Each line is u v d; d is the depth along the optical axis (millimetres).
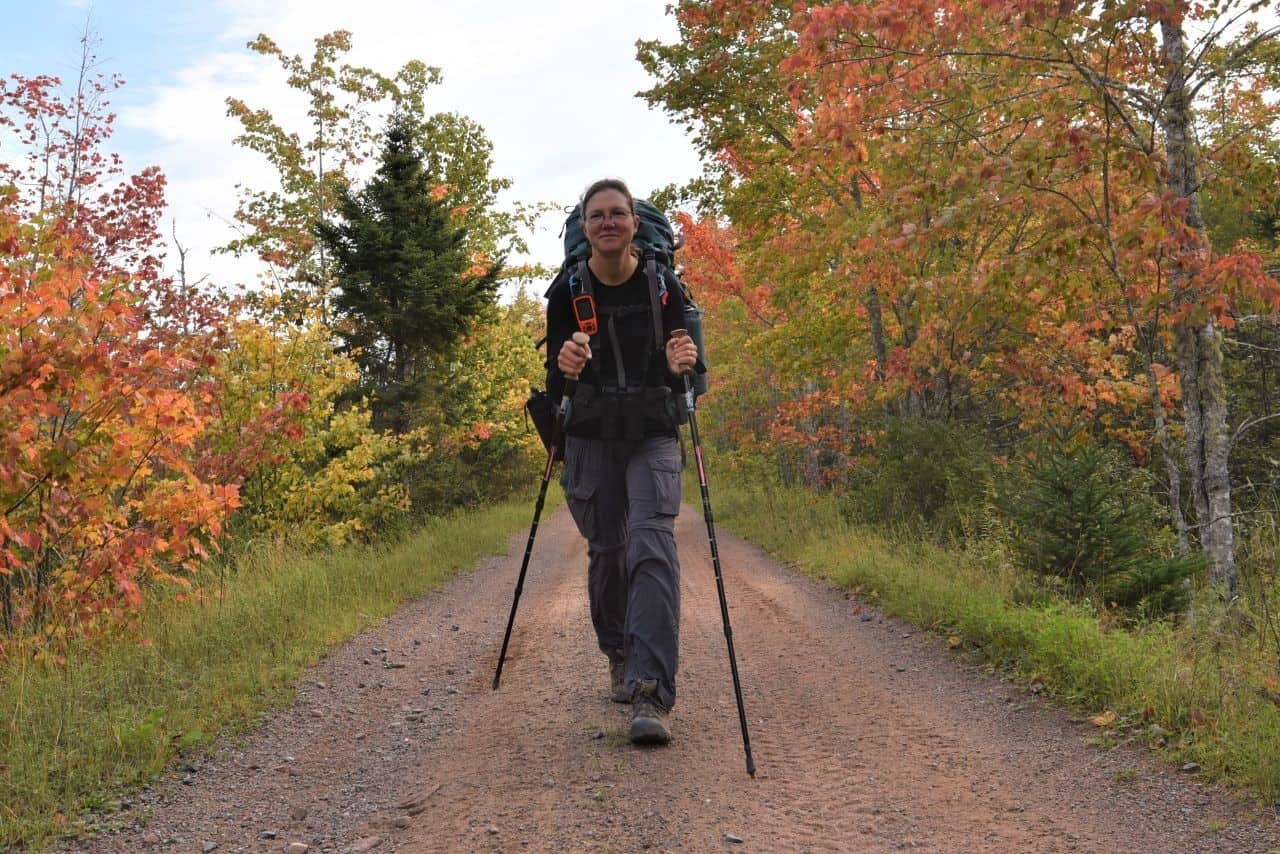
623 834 3152
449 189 23891
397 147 17000
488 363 23438
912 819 3285
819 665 5895
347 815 3547
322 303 15633
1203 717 4109
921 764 3879
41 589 6492
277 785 3922
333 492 12414
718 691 5172
